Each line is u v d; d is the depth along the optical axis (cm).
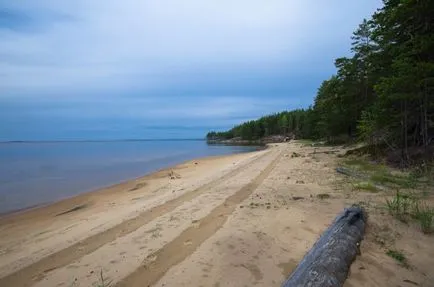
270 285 361
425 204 681
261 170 1488
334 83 3488
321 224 567
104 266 439
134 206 900
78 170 2394
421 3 1301
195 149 7019
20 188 1545
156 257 458
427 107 1341
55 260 478
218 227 579
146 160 3500
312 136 6197
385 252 444
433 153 1230
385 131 1742
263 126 11769
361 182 977
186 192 1006
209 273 394
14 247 598
